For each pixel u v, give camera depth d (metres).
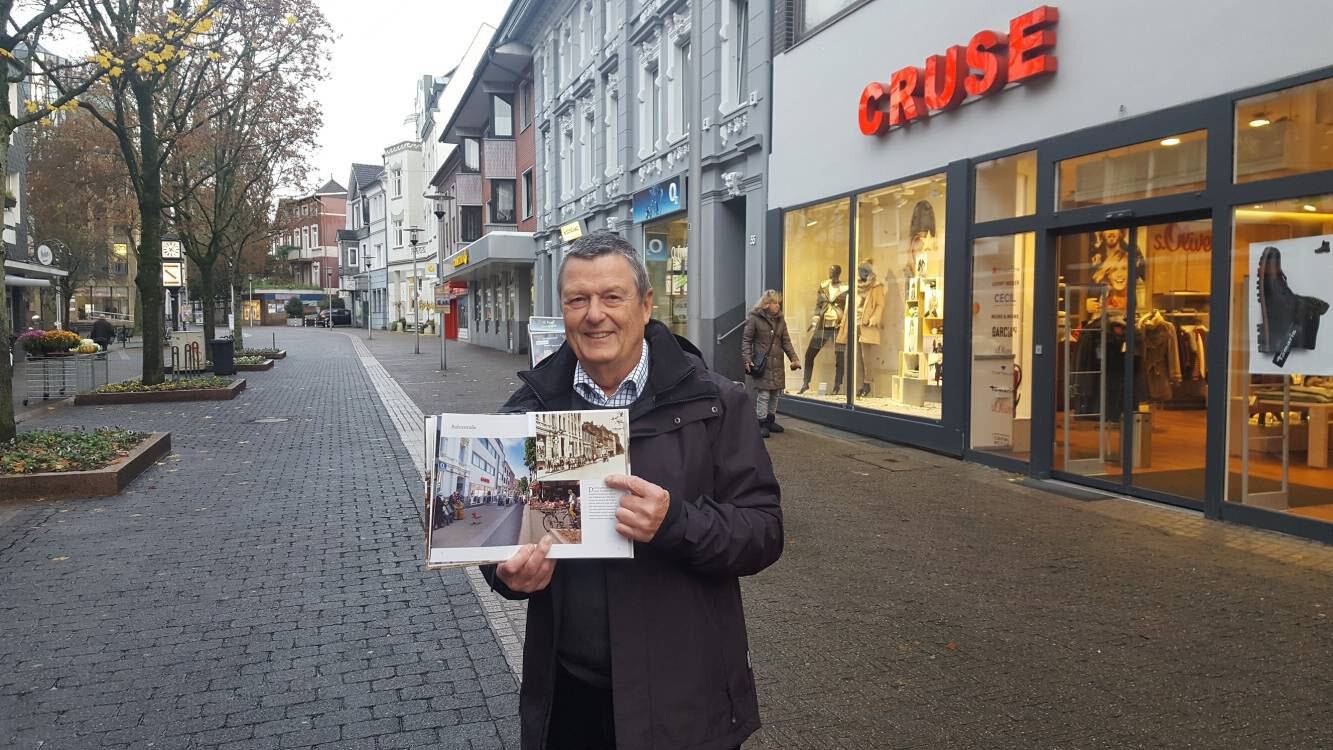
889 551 6.03
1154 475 7.38
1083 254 7.98
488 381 20.67
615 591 1.88
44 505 7.55
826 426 11.96
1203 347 6.86
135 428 12.51
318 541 6.44
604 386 2.02
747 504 2.00
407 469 9.41
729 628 2.00
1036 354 8.34
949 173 9.43
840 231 11.73
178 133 16.80
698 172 10.53
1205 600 4.95
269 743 3.45
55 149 26.11
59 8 8.81
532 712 1.98
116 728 3.58
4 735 3.51
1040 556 5.87
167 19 11.46
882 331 10.94
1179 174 6.86
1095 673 4.05
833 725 3.59
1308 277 5.89
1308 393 5.95
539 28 29.12
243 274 33.28
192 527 6.84
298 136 23.47
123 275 54.88
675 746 1.85
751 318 11.05
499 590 2.00
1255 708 3.68
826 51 11.87
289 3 17.91
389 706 3.77
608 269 1.93
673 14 17.44
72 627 4.70
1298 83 5.90
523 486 1.75
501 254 30.33
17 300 28.08
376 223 70.88
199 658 4.29
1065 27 7.90
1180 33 6.77
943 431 9.65
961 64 9.04
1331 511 5.89
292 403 16.02
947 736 3.49
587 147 25.08
